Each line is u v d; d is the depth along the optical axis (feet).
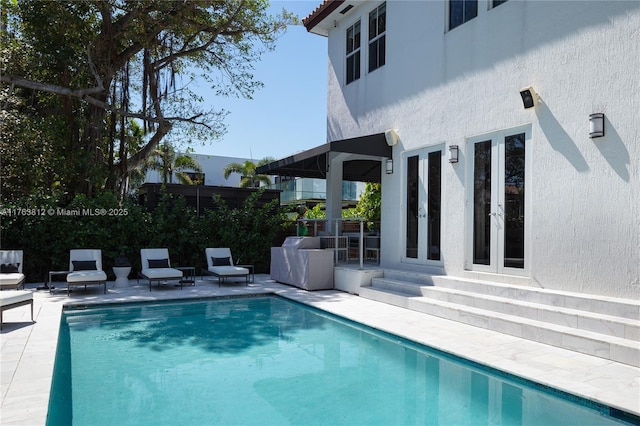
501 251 24.32
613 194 18.86
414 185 31.30
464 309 22.16
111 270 37.83
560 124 21.17
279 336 21.16
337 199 40.47
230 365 16.76
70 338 20.68
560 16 21.34
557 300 19.85
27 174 38.14
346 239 37.42
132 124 54.95
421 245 30.30
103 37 41.47
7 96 35.29
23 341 17.84
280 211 45.62
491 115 25.02
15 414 10.78
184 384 14.71
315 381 15.02
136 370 16.14
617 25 18.88
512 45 23.85
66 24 39.55
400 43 32.78
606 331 16.96
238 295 31.30
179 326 23.22
